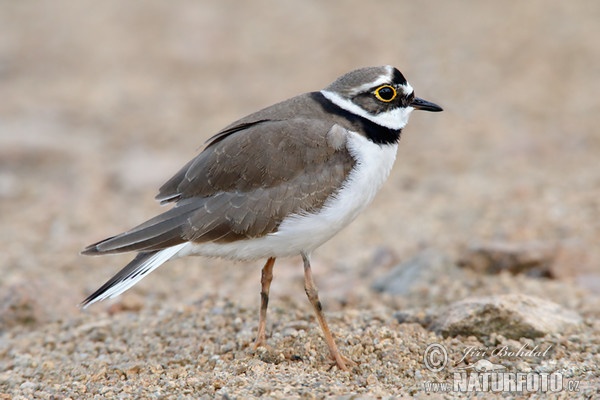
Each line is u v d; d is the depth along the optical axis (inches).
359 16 1232.2
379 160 387.5
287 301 477.7
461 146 825.5
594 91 924.0
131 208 719.7
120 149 869.2
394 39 1123.3
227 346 401.7
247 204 376.5
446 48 1075.9
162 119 947.3
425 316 427.5
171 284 560.7
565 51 1039.6
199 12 1285.7
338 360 373.1
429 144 844.0
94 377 383.6
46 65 1130.0
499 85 964.6
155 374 380.8
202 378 359.3
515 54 1047.0
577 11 1168.8
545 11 1179.9
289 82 1021.2
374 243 617.0
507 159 778.2
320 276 560.1
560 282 506.9
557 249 532.4
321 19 1242.0
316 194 375.9
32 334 464.1
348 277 550.9
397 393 340.2
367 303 492.7
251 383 344.8
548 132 828.6
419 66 1021.8
